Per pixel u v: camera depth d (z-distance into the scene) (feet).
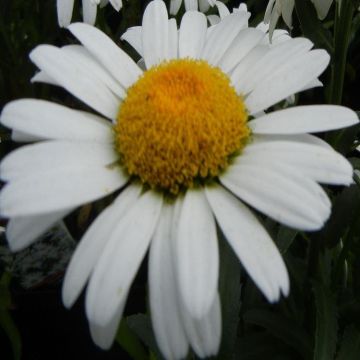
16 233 0.28
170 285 0.26
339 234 0.41
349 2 0.38
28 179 0.27
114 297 0.26
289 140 0.31
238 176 0.29
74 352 0.60
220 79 0.32
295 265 0.49
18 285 0.59
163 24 0.37
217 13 0.62
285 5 0.45
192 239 0.27
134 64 0.35
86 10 0.47
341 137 0.41
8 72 0.62
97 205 0.56
